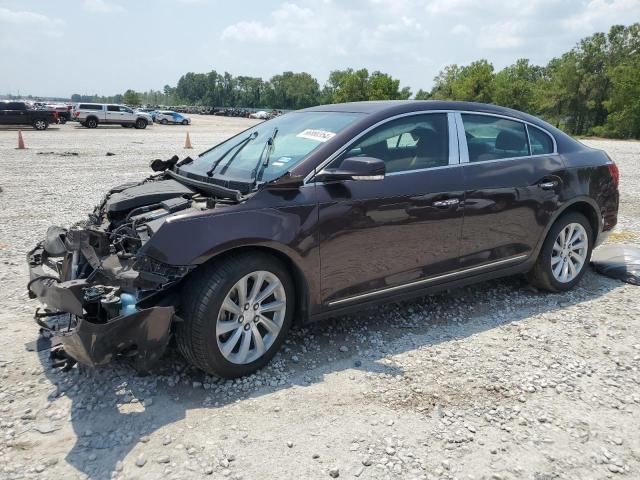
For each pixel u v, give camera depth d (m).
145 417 3.07
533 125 5.00
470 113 4.57
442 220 4.21
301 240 3.55
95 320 3.17
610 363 3.88
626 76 63.53
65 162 15.91
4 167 14.45
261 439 2.91
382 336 4.22
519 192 4.65
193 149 21.56
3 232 7.19
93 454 2.75
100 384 3.39
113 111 40.06
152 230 3.30
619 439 3.00
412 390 3.44
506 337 4.27
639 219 8.80
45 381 3.43
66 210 8.77
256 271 3.43
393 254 4.03
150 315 3.05
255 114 78.62
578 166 5.11
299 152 3.88
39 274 3.54
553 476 2.70
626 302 5.07
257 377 3.53
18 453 2.75
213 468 2.68
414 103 4.32
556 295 5.21
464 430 3.04
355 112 4.24
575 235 5.24
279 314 3.64
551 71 90.12
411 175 4.08
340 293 3.85
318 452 2.81
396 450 2.85
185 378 3.50
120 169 14.41
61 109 43.12
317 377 3.57
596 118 79.25
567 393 3.47
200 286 3.26
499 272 4.75
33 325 4.25
